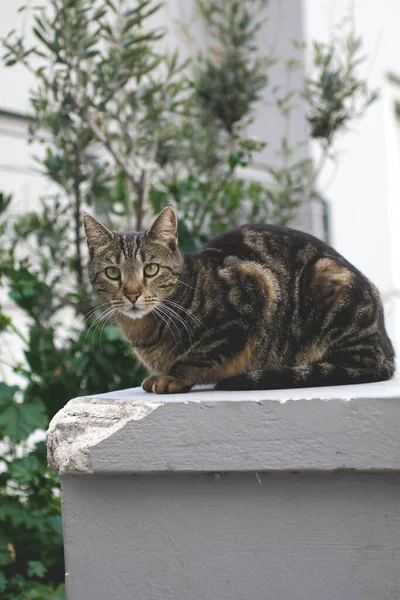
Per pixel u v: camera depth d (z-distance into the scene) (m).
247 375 2.42
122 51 3.81
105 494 2.09
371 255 7.62
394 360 2.75
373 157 7.68
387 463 1.92
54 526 3.15
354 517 1.98
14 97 4.98
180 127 4.76
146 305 2.65
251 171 6.47
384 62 7.90
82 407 2.13
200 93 4.97
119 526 2.09
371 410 1.92
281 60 5.85
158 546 2.08
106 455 2.05
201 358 2.60
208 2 5.61
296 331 2.63
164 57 4.09
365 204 7.53
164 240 2.74
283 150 5.37
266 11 6.52
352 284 2.62
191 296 2.65
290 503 2.01
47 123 3.84
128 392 2.53
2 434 3.37
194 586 2.07
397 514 1.96
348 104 6.80
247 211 5.12
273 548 2.02
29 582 3.01
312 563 2.00
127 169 3.95
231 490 2.04
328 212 6.90
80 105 3.81
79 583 2.11
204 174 5.06
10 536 3.12
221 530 2.05
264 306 2.62
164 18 5.70
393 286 7.86
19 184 5.07
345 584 1.99
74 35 3.65
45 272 4.05
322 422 1.95
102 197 3.99
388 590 1.96
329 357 2.59
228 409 1.99
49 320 4.15
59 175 3.96
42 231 4.05
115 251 2.78
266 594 2.03
